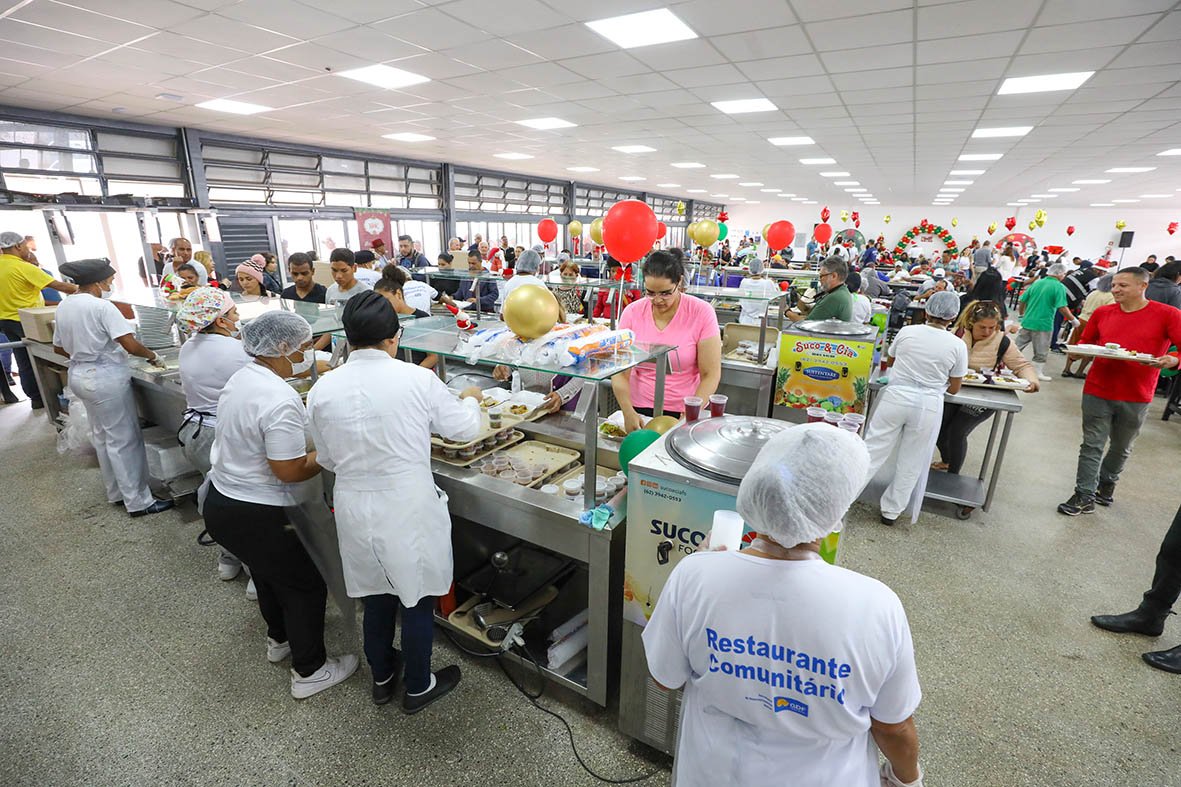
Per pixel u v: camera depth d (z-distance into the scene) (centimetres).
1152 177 1034
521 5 345
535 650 194
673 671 88
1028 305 644
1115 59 405
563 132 796
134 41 407
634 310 234
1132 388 296
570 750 168
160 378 292
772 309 452
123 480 289
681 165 1163
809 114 633
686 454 140
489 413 215
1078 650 213
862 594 75
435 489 163
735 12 349
